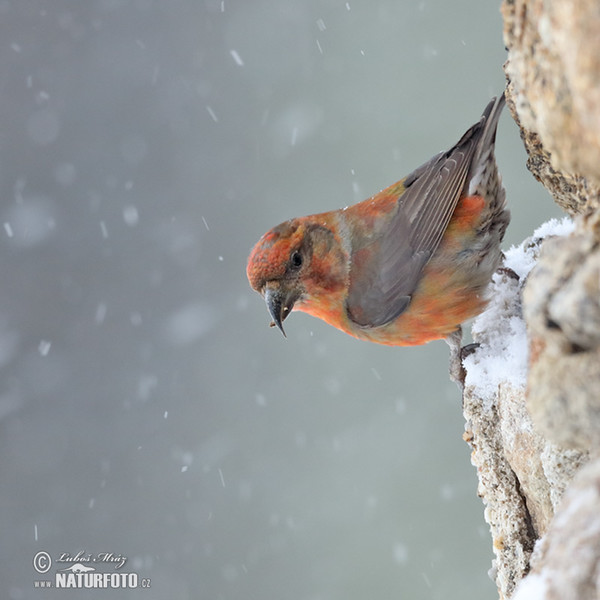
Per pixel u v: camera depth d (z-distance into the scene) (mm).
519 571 4250
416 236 6688
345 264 6891
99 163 18438
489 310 5676
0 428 16609
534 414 2799
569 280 2633
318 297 6984
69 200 18281
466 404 4668
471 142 6613
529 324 2799
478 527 13375
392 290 6773
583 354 2641
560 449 3607
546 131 3115
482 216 6559
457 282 6617
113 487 16016
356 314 6984
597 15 2465
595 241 2631
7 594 15320
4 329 17422
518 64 3299
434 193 6672
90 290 17719
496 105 6461
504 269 5789
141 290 17375
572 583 2549
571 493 2824
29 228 17938
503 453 4441
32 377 17156
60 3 19688
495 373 4527
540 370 2775
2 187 18328
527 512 4289
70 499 16062
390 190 7105
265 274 6766
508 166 13273
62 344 17188
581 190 3910
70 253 18016
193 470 15461
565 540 2676
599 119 2566
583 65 2523
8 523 15883
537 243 5738
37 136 18719
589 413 2633
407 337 7012
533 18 3086
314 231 6883
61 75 19094
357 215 7012
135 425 16422
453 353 5883
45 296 17609
